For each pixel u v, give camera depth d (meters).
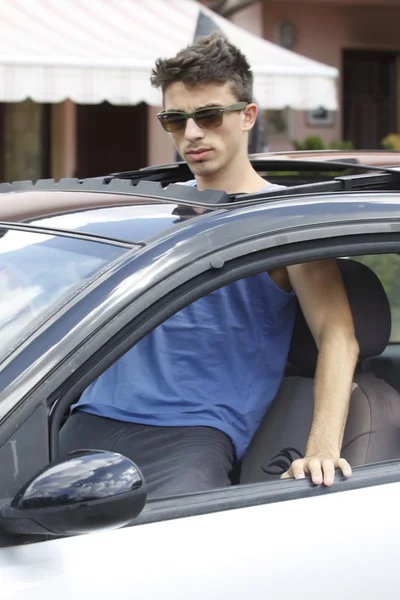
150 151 14.30
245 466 3.18
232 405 3.10
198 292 2.40
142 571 2.23
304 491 2.53
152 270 2.38
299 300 3.14
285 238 2.53
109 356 2.28
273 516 2.44
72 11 10.03
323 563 2.40
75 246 2.58
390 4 15.46
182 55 3.38
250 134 8.14
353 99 15.95
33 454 2.18
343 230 2.60
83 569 2.20
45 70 8.55
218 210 2.60
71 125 14.05
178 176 4.05
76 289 2.39
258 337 3.15
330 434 2.84
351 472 2.62
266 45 10.05
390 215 2.67
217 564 2.30
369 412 3.14
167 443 3.00
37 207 2.89
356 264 3.24
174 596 2.24
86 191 3.05
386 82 16.06
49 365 2.22
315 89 9.47
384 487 2.60
